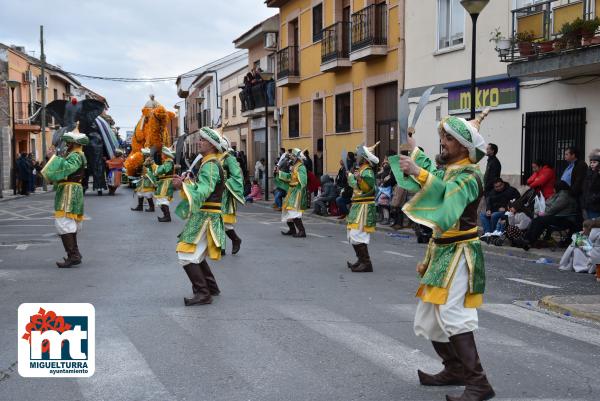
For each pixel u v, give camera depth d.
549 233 11.84
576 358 5.48
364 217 9.47
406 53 18.94
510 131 14.83
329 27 23.34
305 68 26.89
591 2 11.92
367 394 4.56
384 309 7.12
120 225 15.80
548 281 9.09
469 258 4.25
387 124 20.81
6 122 38.12
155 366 5.12
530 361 5.38
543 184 12.10
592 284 8.88
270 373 4.98
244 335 6.01
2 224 16.25
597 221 9.66
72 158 9.39
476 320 4.30
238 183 8.54
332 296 7.80
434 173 4.67
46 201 25.64
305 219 18.91
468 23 16.06
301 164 13.92
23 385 4.71
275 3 29.19
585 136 12.93
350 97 22.75
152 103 27.25
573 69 12.24
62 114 15.17
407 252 11.87
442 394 4.57
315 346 5.68
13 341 5.73
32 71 43.38
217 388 4.65
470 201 4.20
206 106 50.91
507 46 13.36
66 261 9.70
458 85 16.34
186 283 8.50
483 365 5.27
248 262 10.39
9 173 37.81
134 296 7.67
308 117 26.78
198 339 5.86
